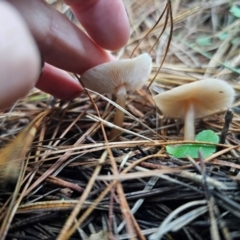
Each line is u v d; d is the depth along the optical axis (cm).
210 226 7
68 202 8
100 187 9
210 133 10
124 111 11
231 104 13
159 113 14
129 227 7
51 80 13
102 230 8
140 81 13
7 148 10
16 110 14
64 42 11
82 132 12
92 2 11
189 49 18
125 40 12
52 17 10
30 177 10
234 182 8
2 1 8
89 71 11
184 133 12
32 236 8
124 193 9
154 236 7
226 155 10
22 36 7
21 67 8
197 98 12
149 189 9
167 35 19
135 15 21
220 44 18
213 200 8
